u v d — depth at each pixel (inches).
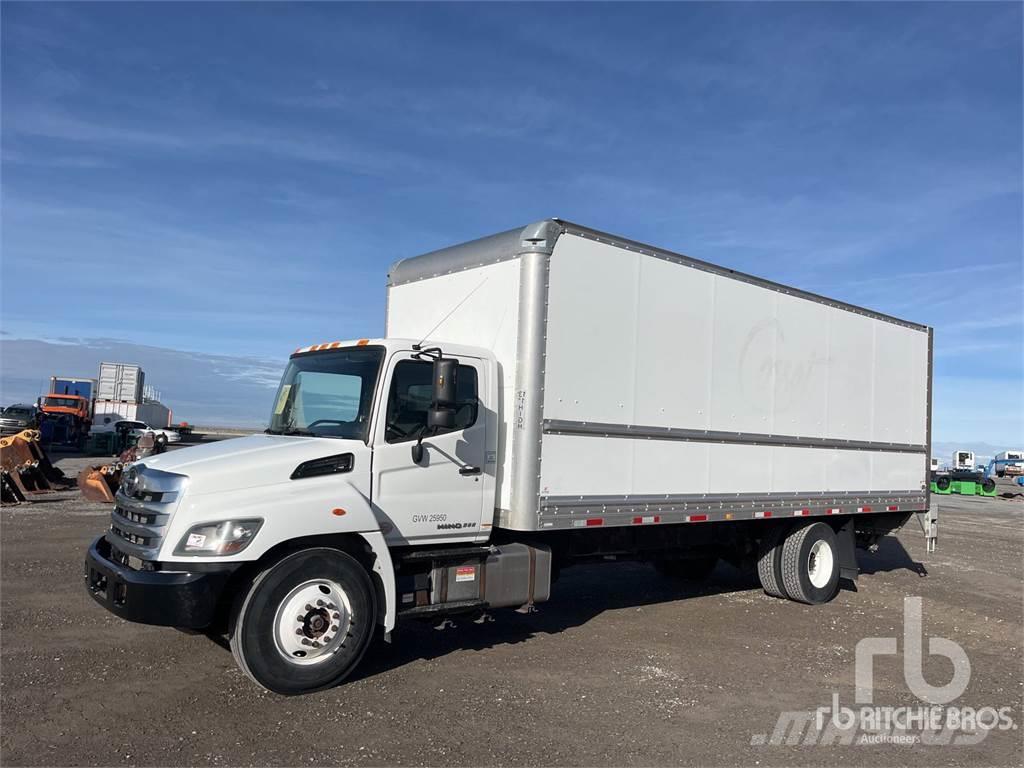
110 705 201.3
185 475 203.0
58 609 294.8
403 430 235.5
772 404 341.1
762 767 178.9
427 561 240.8
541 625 303.9
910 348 432.8
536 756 179.6
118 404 1702.8
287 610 207.6
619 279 277.0
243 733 185.9
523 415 249.4
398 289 306.3
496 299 263.0
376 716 199.6
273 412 261.3
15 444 717.3
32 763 166.4
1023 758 189.9
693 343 304.8
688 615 334.0
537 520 250.2
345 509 215.5
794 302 354.9
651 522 285.7
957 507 1109.7
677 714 210.7
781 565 366.9
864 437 395.9
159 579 194.7
